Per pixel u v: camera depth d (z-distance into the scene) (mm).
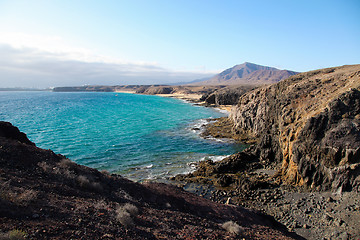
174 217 12109
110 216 9547
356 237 15945
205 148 43781
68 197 10102
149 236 9078
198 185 27844
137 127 63562
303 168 24703
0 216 6902
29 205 8141
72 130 55969
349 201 19531
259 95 54031
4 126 15906
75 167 13734
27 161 12102
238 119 60000
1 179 9242
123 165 33719
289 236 15281
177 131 59281
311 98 30688
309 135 24766
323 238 16703
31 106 120938
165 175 30531
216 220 14156
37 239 6488
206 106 133375
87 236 7555
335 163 22156
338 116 23984
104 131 56406
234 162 33094
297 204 21453
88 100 181750
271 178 28438
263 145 36438
